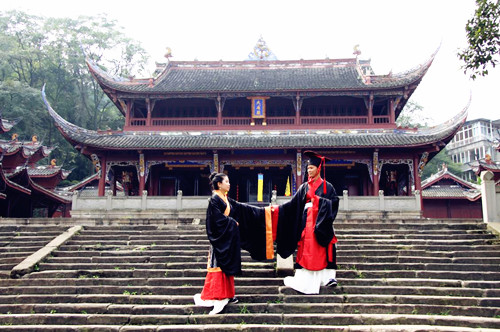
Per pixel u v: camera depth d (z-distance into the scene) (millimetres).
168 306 9836
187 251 13680
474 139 81375
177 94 32438
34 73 66625
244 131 32094
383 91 31750
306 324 9148
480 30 12312
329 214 9234
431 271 11453
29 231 16797
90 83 70875
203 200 22234
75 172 64750
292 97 32531
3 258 13656
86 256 13711
